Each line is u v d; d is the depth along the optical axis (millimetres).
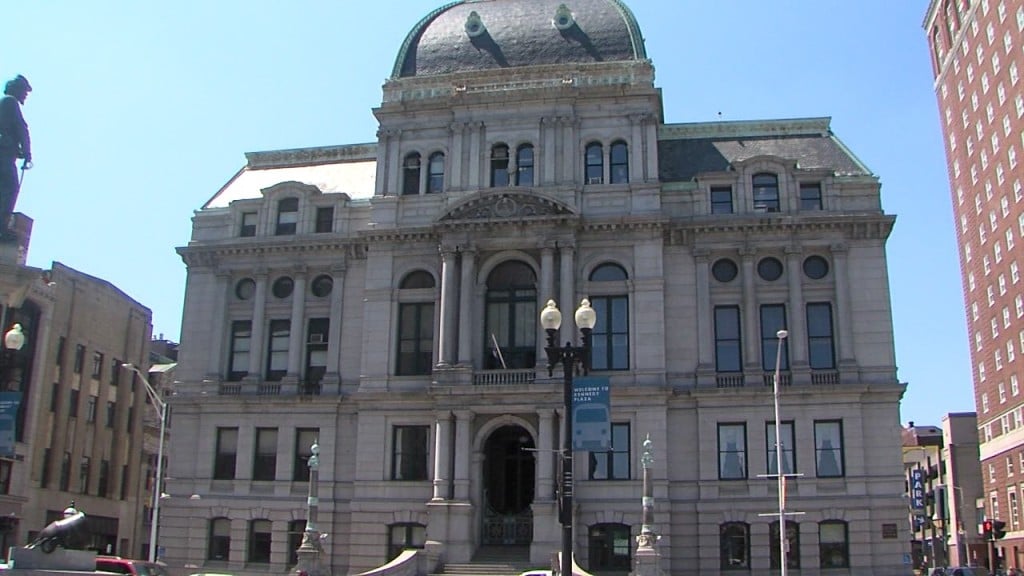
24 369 80125
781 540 51562
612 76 64375
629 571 56469
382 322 63219
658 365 59125
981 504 126562
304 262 66438
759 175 63094
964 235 123625
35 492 80625
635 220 61000
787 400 58469
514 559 56688
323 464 62562
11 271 33125
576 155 63562
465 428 58656
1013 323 105125
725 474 58188
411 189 65750
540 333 59969
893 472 56875
